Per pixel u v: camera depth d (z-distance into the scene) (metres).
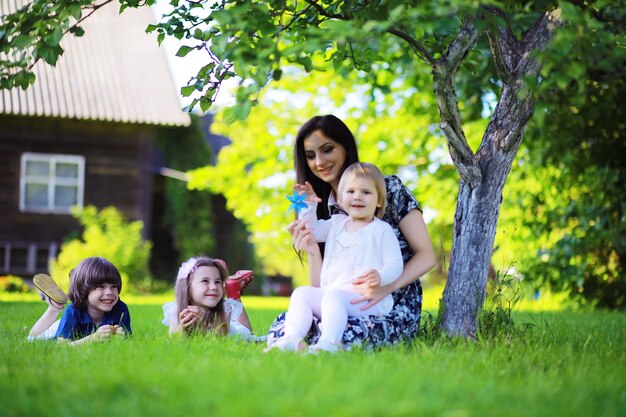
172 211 22.12
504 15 4.41
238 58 3.41
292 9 4.43
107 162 19.27
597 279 10.70
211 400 2.34
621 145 10.39
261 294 24.64
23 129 18.80
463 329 4.43
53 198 19.02
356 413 2.16
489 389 2.67
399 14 3.24
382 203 4.12
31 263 18.67
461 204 4.60
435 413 2.25
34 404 2.41
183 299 4.59
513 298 4.73
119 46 20.80
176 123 18.81
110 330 4.28
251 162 18.86
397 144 15.20
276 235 19.47
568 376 3.12
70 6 4.27
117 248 17.52
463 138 4.39
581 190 10.77
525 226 10.79
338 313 3.75
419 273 4.14
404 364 3.13
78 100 18.69
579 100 3.22
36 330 4.81
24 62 4.46
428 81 12.56
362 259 3.98
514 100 4.47
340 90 16.02
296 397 2.39
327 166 4.38
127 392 2.55
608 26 4.22
